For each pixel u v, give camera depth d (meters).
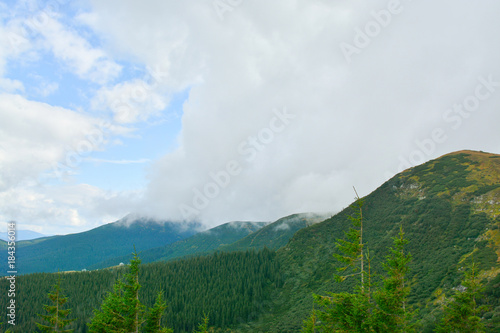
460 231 101.81
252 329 122.81
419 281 85.44
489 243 85.38
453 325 35.75
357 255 31.09
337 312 29.09
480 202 111.25
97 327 36.41
